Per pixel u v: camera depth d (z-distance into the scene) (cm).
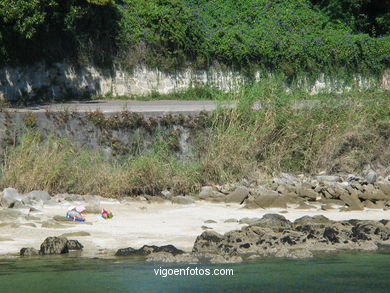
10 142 2628
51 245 1593
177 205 2397
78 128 2734
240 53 4716
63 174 2506
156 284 1316
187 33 4625
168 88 4547
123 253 1577
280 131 2970
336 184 2708
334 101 3173
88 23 4306
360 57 5172
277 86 3106
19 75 4103
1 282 1314
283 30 5062
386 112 3200
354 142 3084
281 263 1509
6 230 1833
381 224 1872
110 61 4381
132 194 2530
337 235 1772
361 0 5794
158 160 2680
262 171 2827
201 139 2867
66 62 4253
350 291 1278
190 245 1680
